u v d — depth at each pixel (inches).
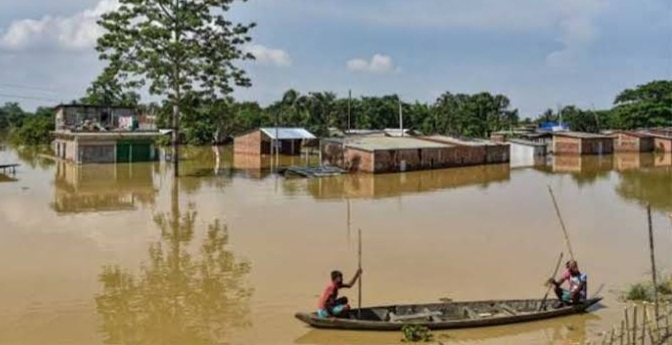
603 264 1045.2
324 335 709.3
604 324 744.3
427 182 2217.0
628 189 2047.2
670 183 2226.9
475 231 1311.5
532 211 1574.8
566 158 3535.9
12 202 1648.6
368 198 1792.6
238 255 1102.4
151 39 2215.8
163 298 864.3
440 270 1003.9
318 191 1932.8
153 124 3344.0
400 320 722.2
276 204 1664.6
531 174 2559.1
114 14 2197.3
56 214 1481.3
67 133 2893.7
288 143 3491.6
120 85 2277.3
